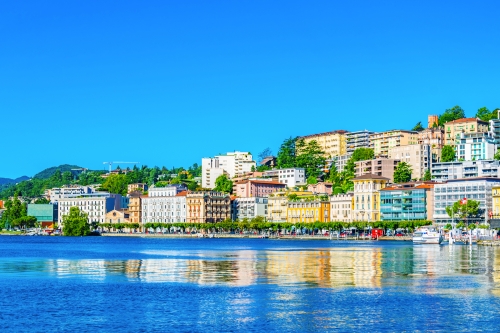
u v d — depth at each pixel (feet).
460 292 339.77
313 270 465.47
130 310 291.99
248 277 416.67
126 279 409.90
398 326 257.96
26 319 274.16
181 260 584.81
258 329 254.06
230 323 263.90
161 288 362.12
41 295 336.70
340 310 289.12
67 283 388.98
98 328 256.52
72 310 293.23
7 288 365.40
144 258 619.26
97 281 399.44
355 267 488.85
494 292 339.98
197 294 336.90
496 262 539.70
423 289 351.87
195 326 258.98
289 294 335.26
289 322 265.34
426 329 253.03
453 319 269.64
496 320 267.80
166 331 250.78
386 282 384.88
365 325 260.01
